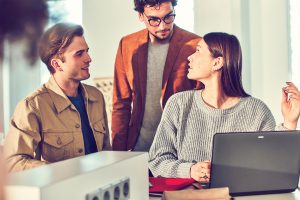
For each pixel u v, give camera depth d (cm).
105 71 328
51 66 303
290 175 217
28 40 39
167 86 322
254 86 313
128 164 147
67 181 108
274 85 311
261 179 214
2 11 37
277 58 310
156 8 320
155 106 324
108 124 327
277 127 311
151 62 324
